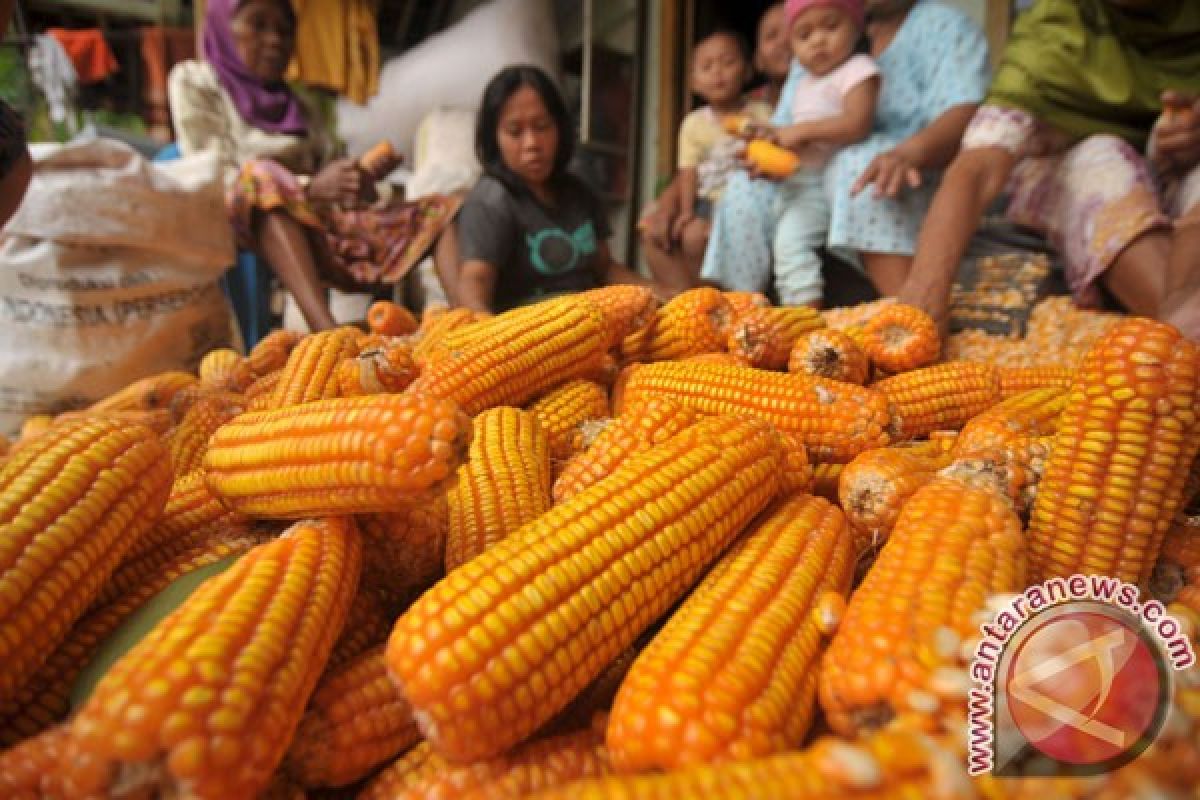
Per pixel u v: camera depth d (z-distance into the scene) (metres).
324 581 0.69
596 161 6.34
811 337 1.36
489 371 1.24
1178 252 2.12
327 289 3.93
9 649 0.63
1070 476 0.78
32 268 2.34
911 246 2.99
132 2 5.84
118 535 0.75
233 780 0.51
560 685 0.64
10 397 2.42
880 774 0.46
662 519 0.75
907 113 3.27
